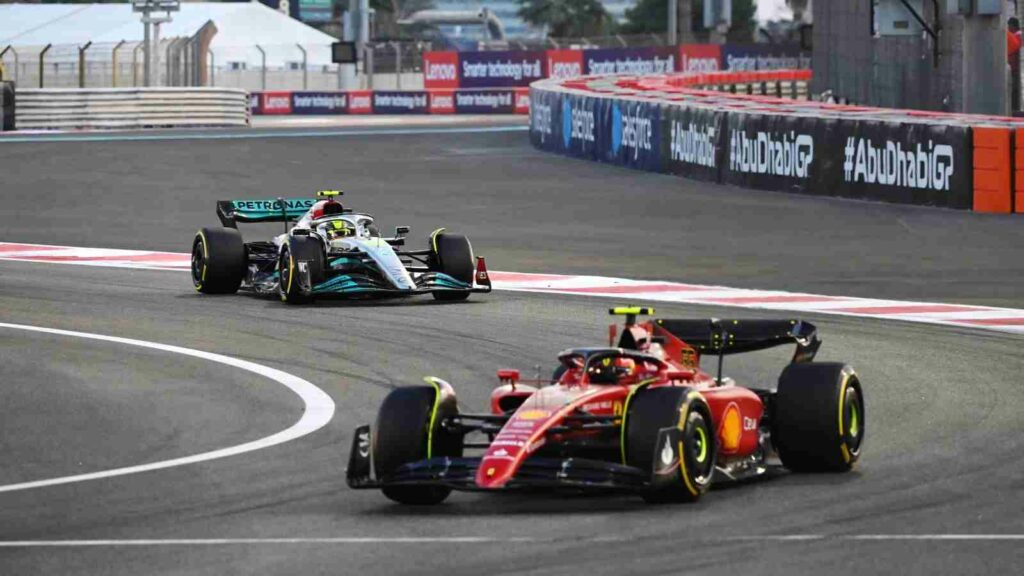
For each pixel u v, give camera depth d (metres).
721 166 119.31
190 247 92.62
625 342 36.19
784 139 112.25
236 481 36.72
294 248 67.12
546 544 29.72
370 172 136.62
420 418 33.81
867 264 82.00
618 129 136.12
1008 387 48.72
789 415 36.34
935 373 51.22
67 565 28.62
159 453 40.16
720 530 30.80
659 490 32.38
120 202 115.06
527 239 94.81
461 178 131.00
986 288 73.31
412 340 58.03
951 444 40.19
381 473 33.62
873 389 48.31
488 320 63.12
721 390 35.59
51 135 176.62
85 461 39.22
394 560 28.66
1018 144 98.06
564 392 33.88
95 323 63.41
